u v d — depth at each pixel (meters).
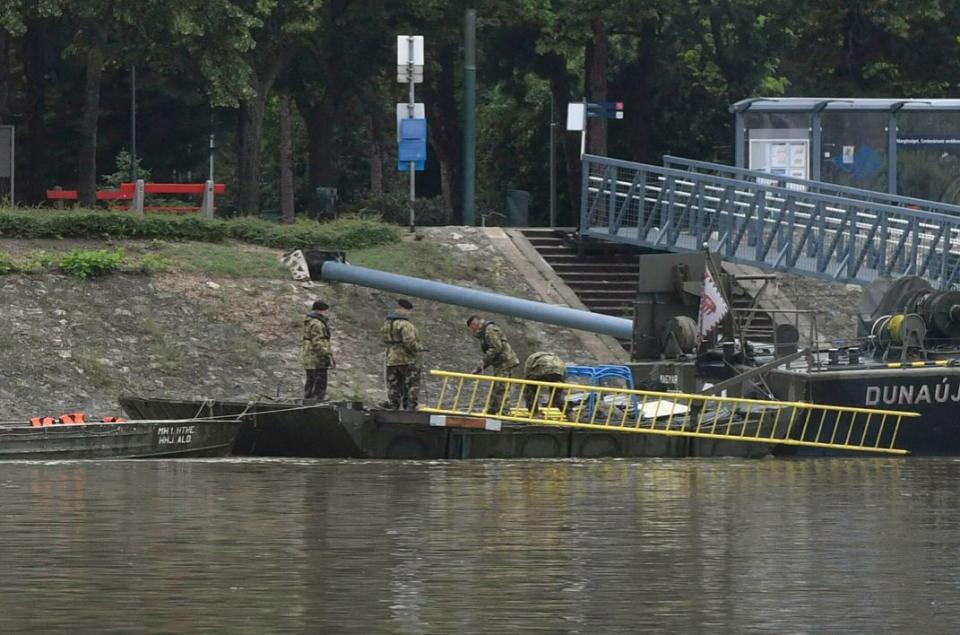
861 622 46.00
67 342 112.38
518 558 55.88
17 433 85.94
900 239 121.69
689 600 48.94
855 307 133.62
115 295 117.69
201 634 44.00
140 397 100.69
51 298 115.69
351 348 120.06
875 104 136.75
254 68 159.00
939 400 94.50
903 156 137.38
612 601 48.75
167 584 50.84
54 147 190.50
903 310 99.12
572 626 45.41
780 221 126.62
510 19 167.62
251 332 118.44
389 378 95.94
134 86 181.88
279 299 122.38
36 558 55.28
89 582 51.16
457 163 190.12
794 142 137.25
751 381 96.62
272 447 91.50
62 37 171.88
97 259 118.94
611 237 137.12
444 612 47.06
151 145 197.25
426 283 119.06
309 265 124.00
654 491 75.38
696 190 132.50
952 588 50.91
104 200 160.62
